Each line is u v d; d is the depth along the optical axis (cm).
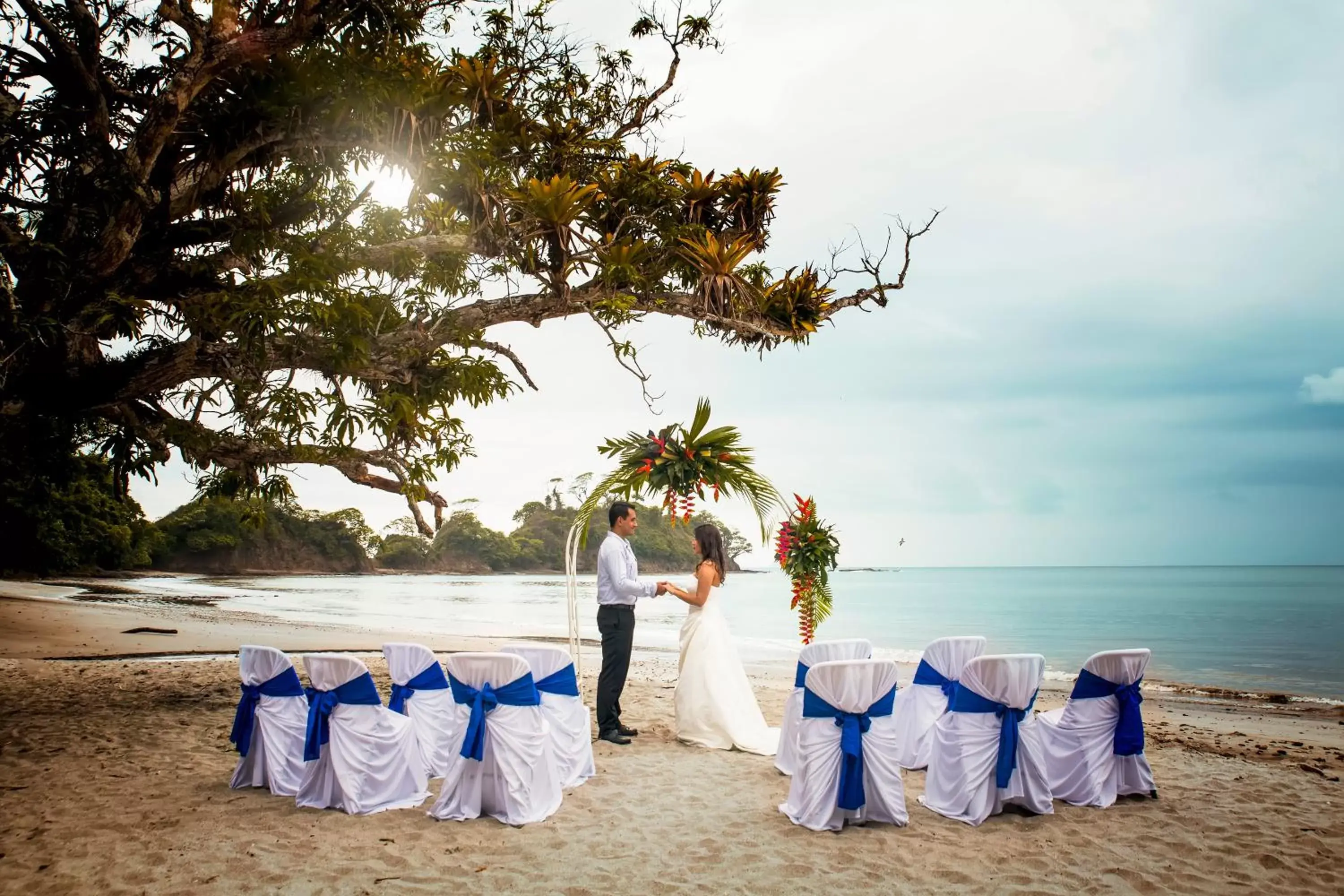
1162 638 2531
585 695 1023
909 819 500
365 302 933
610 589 735
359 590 6881
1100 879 405
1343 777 629
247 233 876
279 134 841
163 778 592
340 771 509
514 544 15462
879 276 1323
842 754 479
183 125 858
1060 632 2816
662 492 754
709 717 706
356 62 820
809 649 605
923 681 652
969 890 391
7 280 714
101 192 766
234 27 773
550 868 418
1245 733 915
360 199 1045
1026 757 508
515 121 1176
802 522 820
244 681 570
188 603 3612
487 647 1769
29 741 711
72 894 380
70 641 1667
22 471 945
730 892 389
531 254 1078
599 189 1242
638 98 1333
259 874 405
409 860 426
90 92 779
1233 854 440
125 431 887
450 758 509
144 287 860
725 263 1209
